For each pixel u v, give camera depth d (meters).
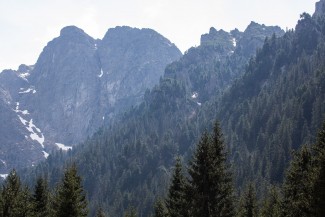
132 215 87.31
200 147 35.69
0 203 39.50
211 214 34.50
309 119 141.75
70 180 42.59
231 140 158.88
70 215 41.06
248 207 54.50
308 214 33.59
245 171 127.75
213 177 34.62
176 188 43.38
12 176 43.28
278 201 49.47
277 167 120.31
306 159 42.81
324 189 32.22
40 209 49.62
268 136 144.88
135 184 173.88
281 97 169.62
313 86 151.62
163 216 51.91
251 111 175.50
